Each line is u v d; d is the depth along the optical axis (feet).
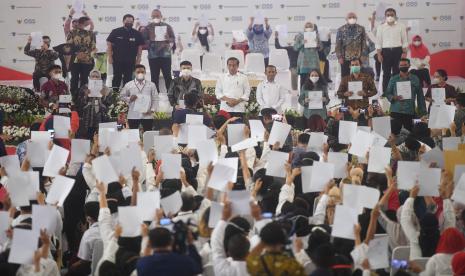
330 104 123.85
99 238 59.47
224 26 144.77
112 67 125.29
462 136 80.18
